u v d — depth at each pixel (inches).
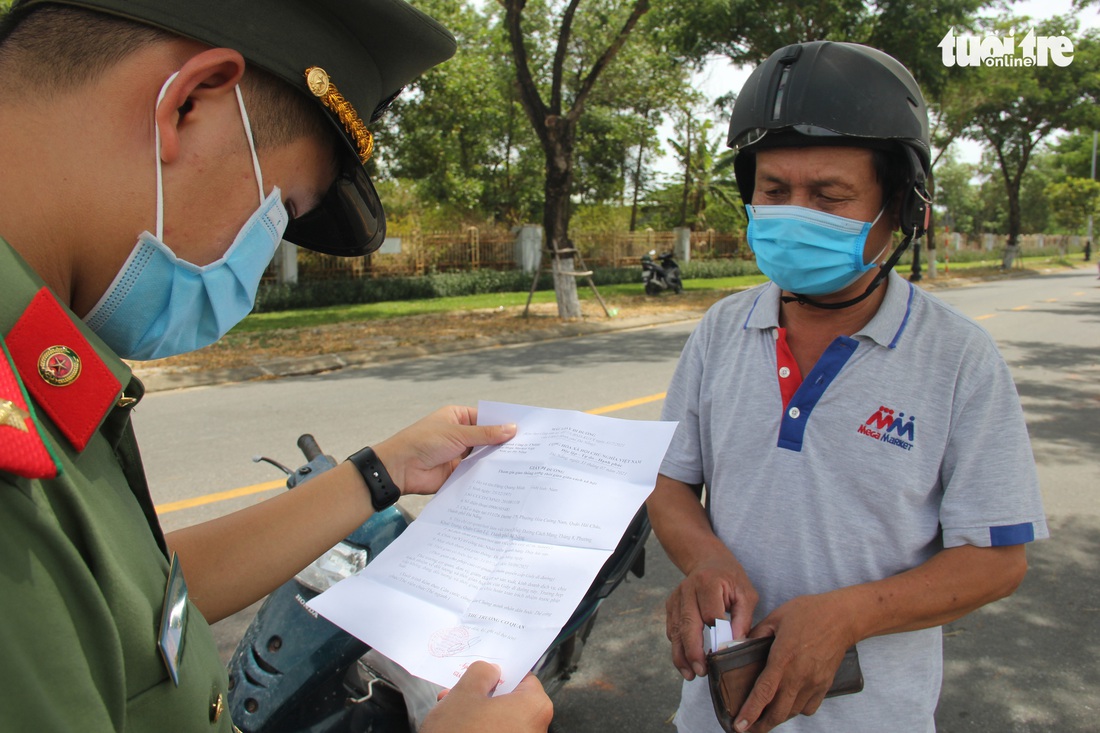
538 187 991.0
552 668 79.8
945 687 103.1
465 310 570.9
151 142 30.4
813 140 47.1
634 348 383.9
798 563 50.4
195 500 169.0
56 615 22.0
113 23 29.4
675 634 48.9
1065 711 97.7
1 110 28.7
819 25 577.3
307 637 64.2
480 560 43.5
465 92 741.3
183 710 27.9
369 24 37.9
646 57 874.8
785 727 50.9
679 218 1203.9
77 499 24.6
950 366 47.8
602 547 41.8
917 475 47.9
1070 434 215.0
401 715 69.8
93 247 30.6
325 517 47.3
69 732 21.4
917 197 48.5
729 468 53.9
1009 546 46.1
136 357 36.1
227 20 31.4
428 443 50.8
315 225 48.7
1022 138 1029.2
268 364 352.2
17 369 25.6
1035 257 1705.2
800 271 49.8
